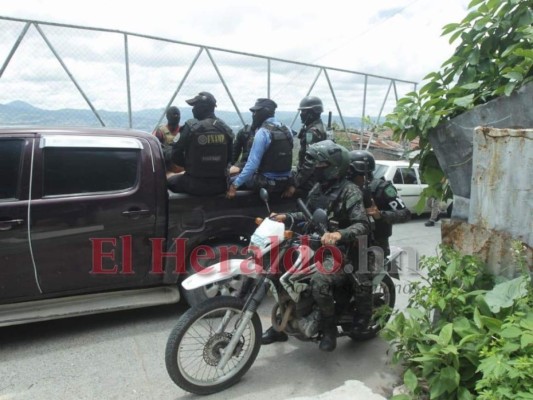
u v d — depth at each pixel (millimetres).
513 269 2428
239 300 2855
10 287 3268
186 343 3207
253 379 3035
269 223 2891
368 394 2701
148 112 6863
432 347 2352
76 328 3740
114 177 3576
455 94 2904
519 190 2377
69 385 2926
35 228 3268
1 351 3350
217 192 3959
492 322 2207
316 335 3139
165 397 2818
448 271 2535
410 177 9195
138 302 3656
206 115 4023
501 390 1858
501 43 2857
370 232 3166
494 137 2447
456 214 2855
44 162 3336
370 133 9672
